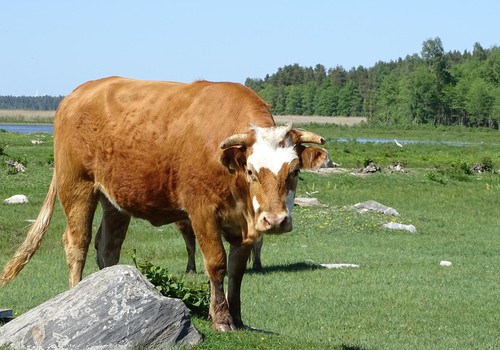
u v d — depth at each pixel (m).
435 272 17.44
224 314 9.15
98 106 10.17
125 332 7.66
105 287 7.79
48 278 15.18
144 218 10.02
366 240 22.05
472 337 11.79
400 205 30.52
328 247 20.64
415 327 12.36
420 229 24.44
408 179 40.72
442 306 13.95
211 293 9.23
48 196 10.97
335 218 24.53
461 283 16.19
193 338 8.07
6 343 7.57
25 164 40.09
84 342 7.53
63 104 10.76
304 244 21.08
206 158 8.95
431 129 149.12
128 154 9.70
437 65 165.62
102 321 7.63
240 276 9.36
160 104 9.61
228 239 9.27
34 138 74.88
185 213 9.62
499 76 167.88
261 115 8.88
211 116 9.09
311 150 8.44
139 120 9.66
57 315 7.66
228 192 8.87
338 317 12.88
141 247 19.61
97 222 22.31
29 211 24.17
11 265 10.77
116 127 9.87
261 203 8.24
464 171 46.47
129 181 9.77
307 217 24.64
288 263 18.08
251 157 8.31
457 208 30.38
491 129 150.50
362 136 126.50
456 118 165.25
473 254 20.33
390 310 13.49
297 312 13.12
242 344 8.41
